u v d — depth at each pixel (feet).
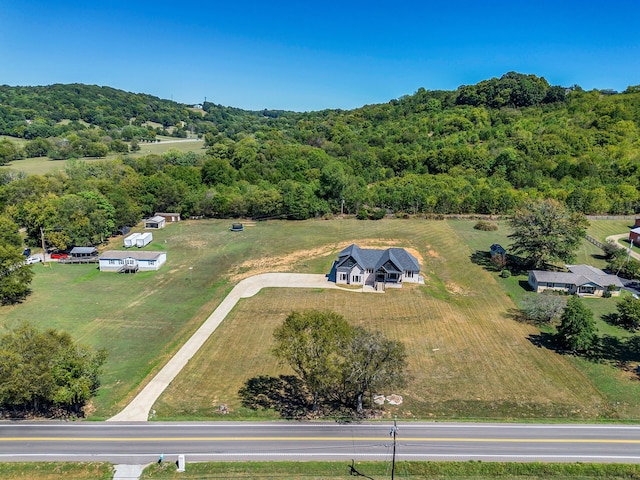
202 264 307.17
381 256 279.69
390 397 162.40
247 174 512.63
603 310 230.48
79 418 149.69
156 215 429.38
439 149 556.10
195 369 180.24
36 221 327.47
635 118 564.71
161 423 146.92
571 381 171.53
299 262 308.19
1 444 135.85
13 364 139.33
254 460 129.70
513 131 579.48
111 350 195.31
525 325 217.77
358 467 127.44
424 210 435.12
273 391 166.20
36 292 259.39
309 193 435.94
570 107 626.64
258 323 220.23
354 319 223.10
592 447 135.74
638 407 155.74
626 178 460.14
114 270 297.12
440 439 139.44
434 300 245.86
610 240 346.74
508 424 147.23
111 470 125.39
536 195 429.79
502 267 292.20
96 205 358.02
